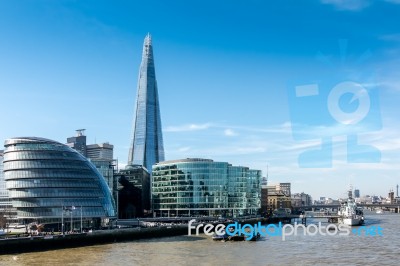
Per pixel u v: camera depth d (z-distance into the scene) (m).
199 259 111.94
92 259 114.00
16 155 198.50
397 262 107.69
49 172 197.00
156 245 148.25
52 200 194.50
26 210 193.00
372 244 146.50
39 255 124.06
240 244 147.88
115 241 164.62
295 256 117.19
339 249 132.38
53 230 186.75
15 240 130.25
